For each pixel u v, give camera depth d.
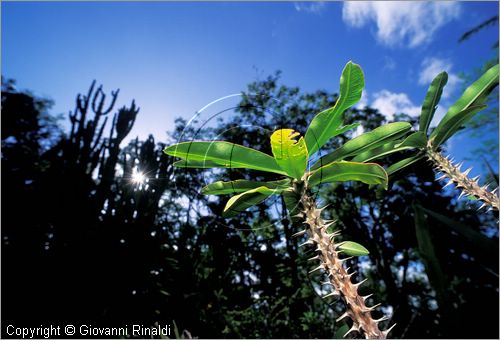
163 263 7.04
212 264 9.32
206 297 7.58
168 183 7.27
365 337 0.75
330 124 1.18
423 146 1.39
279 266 11.34
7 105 12.28
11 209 6.00
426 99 1.40
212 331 6.89
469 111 1.24
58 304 5.23
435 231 9.16
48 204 6.28
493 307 5.79
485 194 1.17
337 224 14.30
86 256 5.77
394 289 11.20
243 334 7.60
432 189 11.77
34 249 5.73
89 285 5.56
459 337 2.86
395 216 13.23
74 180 6.71
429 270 3.05
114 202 7.06
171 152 1.11
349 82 1.09
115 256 6.02
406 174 1.67
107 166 7.15
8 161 8.02
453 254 8.49
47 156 9.46
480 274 7.18
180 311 6.47
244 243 10.21
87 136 7.46
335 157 1.25
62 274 5.50
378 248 13.88
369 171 1.09
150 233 6.73
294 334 7.31
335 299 0.87
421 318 7.03
